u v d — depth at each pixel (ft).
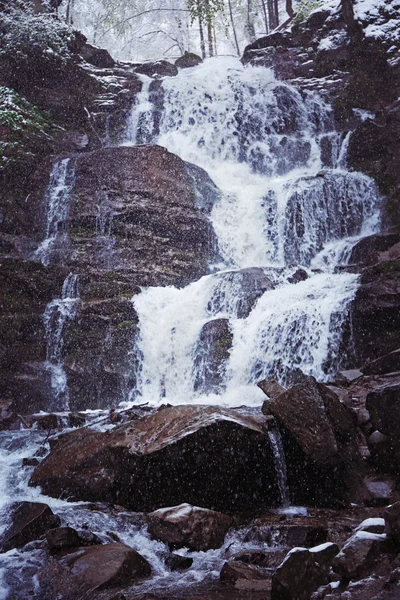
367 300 37.83
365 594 10.80
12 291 44.27
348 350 38.09
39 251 49.55
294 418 19.97
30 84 64.23
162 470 19.58
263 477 20.29
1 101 58.70
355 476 19.53
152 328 44.24
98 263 48.29
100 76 68.90
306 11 74.28
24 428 31.71
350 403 23.57
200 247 52.85
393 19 67.36
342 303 38.73
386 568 11.75
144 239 50.65
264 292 42.60
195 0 73.67
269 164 64.34
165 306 45.47
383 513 12.89
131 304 44.93
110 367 42.63
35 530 16.46
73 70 66.33
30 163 53.83
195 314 44.19
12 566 14.30
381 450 20.06
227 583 12.96
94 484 20.39
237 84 68.59
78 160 53.26
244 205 56.54
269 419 20.79
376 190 57.52
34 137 57.16
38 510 16.93
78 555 14.33
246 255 54.85
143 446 19.97
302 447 19.44
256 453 20.15
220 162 65.26
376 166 58.23
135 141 66.44
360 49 66.18
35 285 44.88
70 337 43.21
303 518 17.95
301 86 67.41
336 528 16.29
